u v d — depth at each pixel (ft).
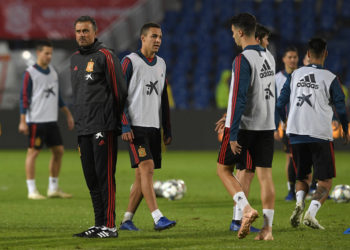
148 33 72.18
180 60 292.40
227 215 89.56
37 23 274.16
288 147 106.32
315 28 299.17
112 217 66.95
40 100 113.09
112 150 66.13
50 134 113.29
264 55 66.13
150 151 73.72
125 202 106.42
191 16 306.96
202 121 238.48
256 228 75.87
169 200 109.29
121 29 272.92
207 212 92.94
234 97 63.46
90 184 67.72
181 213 91.76
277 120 100.17
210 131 238.48
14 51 283.38
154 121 72.64
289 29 297.74
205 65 287.89
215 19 307.58
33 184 113.09
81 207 98.89
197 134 238.89
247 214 61.31
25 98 112.78
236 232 71.97
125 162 201.16
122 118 70.28
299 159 78.43
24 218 85.56
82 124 66.13
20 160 205.26
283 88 80.02
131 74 71.82
